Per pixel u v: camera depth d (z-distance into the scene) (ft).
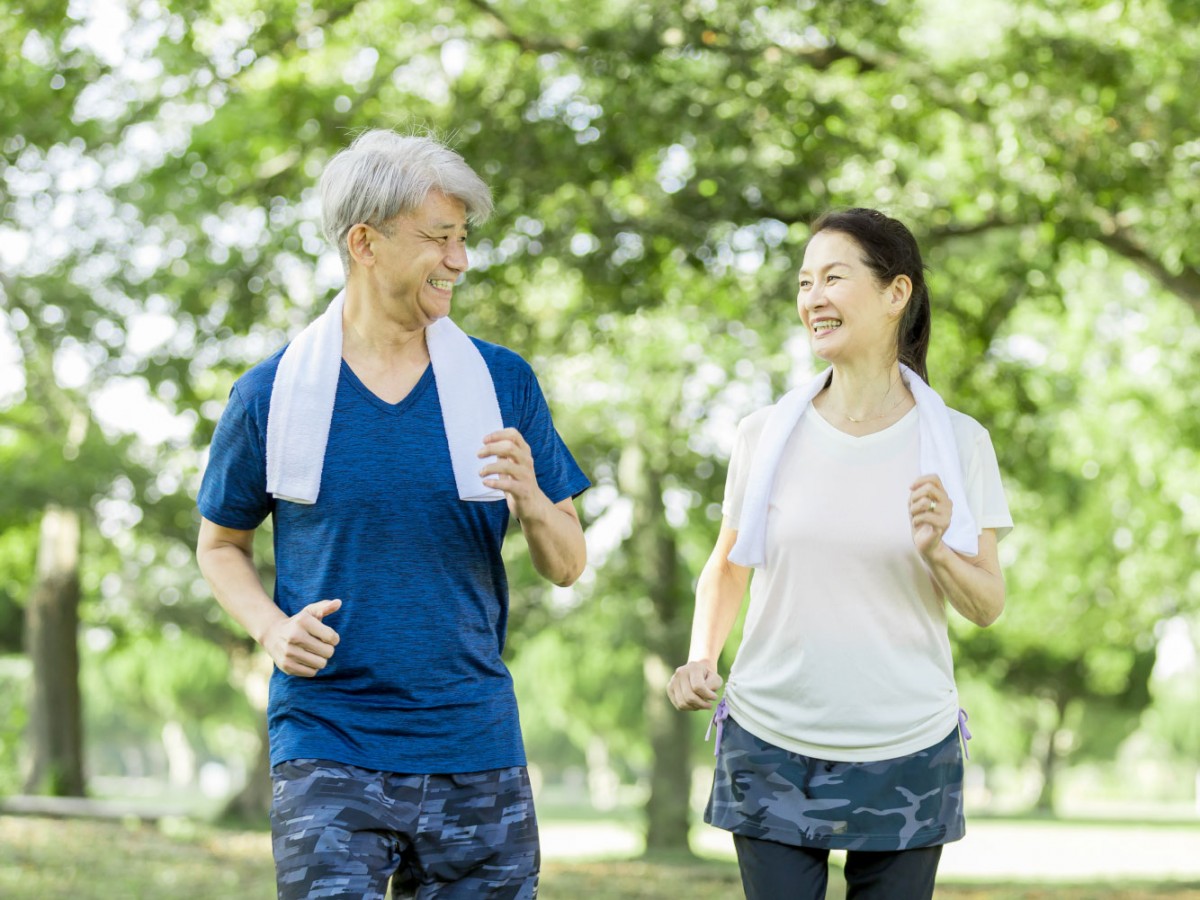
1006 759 185.16
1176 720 232.73
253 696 86.02
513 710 11.48
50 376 64.59
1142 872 64.85
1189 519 82.02
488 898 11.15
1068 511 79.30
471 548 11.19
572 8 45.83
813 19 41.50
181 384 50.16
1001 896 44.06
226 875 38.60
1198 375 71.92
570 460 12.16
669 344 66.59
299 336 11.47
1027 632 101.09
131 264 54.08
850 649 11.93
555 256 42.52
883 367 12.37
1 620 112.57
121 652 92.73
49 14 41.14
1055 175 40.60
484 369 11.57
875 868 12.19
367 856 10.63
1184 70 40.22
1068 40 39.78
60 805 63.72
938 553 11.28
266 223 47.26
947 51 41.81
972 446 12.30
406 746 10.93
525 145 40.98
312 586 11.09
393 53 48.08
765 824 12.12
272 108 46.39
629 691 161.17
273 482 11.03
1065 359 75.15
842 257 12.21
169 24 43.34
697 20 39.37
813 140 40.78
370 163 11.11
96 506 66.18
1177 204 40.83
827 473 12.15
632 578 75.05
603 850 83.30
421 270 11.11
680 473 71.05
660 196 43.21
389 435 11.12
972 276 52.54
